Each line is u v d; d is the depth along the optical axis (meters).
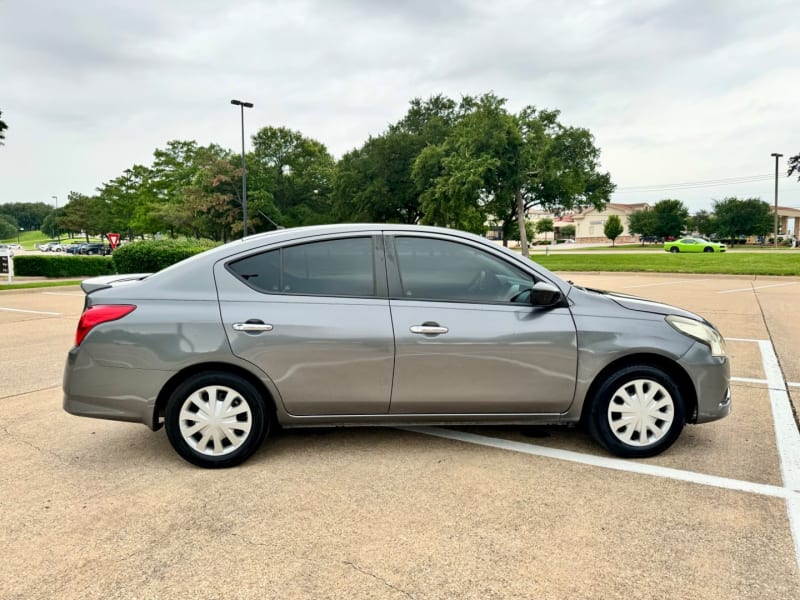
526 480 3.17
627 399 3.45
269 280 3.38
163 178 57.69
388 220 48.16
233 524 2.69
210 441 3.34
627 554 2.41
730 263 23.00
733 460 3.45
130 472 3.32
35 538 2.56
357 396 3.35
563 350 3.38
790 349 6.89
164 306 3.27
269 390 3.31
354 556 2.41
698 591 2.16
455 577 2.25
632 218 75.31
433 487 3.09
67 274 23.31
